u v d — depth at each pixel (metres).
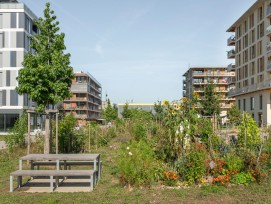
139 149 11.46
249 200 7.71
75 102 76.69
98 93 101.81
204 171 9.55
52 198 7.94
